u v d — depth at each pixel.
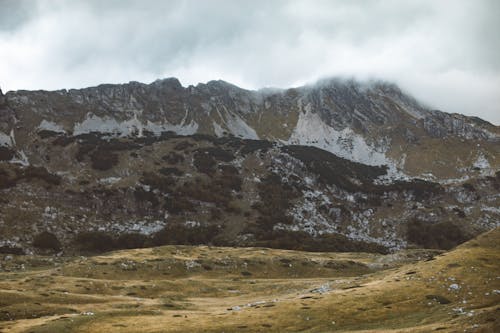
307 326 70.81
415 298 81.38
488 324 56.88
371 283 96.56
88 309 85.06
